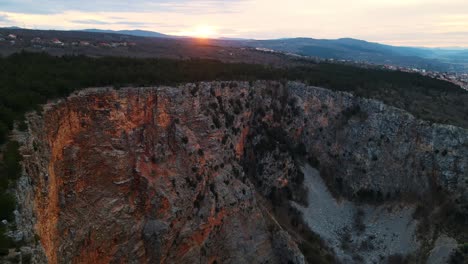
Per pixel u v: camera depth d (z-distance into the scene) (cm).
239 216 6812
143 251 5475
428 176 8500
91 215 4812
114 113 5588
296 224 8231
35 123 3956
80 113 5150
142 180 5653
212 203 6406
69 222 4350
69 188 4597
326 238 8131
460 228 7512
